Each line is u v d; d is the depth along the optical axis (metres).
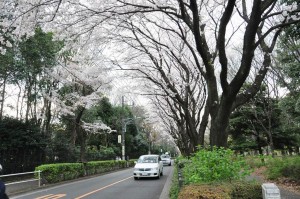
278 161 15.82
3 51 8.73
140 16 11.46
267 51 9.41
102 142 47.41
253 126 32.72
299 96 19.17
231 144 37.88
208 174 7.18
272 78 24.17
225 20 7.61
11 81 20.44
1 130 21.00
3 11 7.66
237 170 7.47
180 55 14.92
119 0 9.01
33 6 7.63
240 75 7.87
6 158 21.19
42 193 14.53
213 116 8.81
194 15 7.77
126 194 13.47
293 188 12.24
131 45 13.41
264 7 7.73
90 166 26.53
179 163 13.59
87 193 14.04
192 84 18.61
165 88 14.42
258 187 6.74
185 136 22.11
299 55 15.84
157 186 16.62
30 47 18.89
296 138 33.72
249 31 7.67
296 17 8.38
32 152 23.22
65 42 10.29
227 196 5.45
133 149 60.31
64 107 23.05
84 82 19.66
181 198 5.58
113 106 49.19
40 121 26.14
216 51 11.59
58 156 27.17
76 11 8.59
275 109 31.19
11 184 15.72
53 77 21.25
